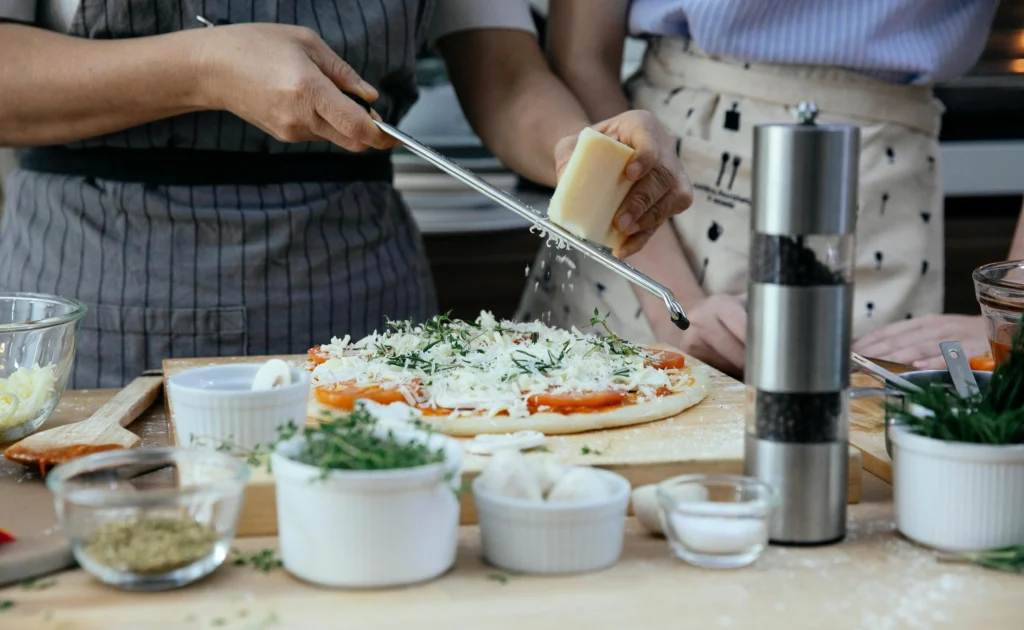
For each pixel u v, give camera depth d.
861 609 0.84
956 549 0.93
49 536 0.94
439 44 1.97
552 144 1.72
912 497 0.95
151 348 1.66
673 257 1.84
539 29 2.43
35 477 1.13
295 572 0.89
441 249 2.45
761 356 0.94
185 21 1.57
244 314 1.67
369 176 1.79
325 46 1.42
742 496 0.94
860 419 1.35
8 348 1.28
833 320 0.92
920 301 1.84
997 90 2.51
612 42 1.98
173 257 1.64
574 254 1.97
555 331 1.55
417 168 2.36
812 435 0.94
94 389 1.63
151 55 1.43
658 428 1.23
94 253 1.64
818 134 0.88
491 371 1.32
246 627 0.81
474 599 0.86
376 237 1.79
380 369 1.33
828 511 0.96
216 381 1.17
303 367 1.47
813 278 0.91
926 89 1.82
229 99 1.43
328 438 0.89
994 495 0.91
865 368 1.21
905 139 1.80
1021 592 0.87
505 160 1.86
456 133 2.39
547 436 1.19
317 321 1.72
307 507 0.86
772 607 0.84
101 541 0.85
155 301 1.64
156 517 0.87
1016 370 0.98
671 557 0.94
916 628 0.81
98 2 1.54
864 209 1.79
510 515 0.90
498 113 1.86
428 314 1.92
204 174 1.64
